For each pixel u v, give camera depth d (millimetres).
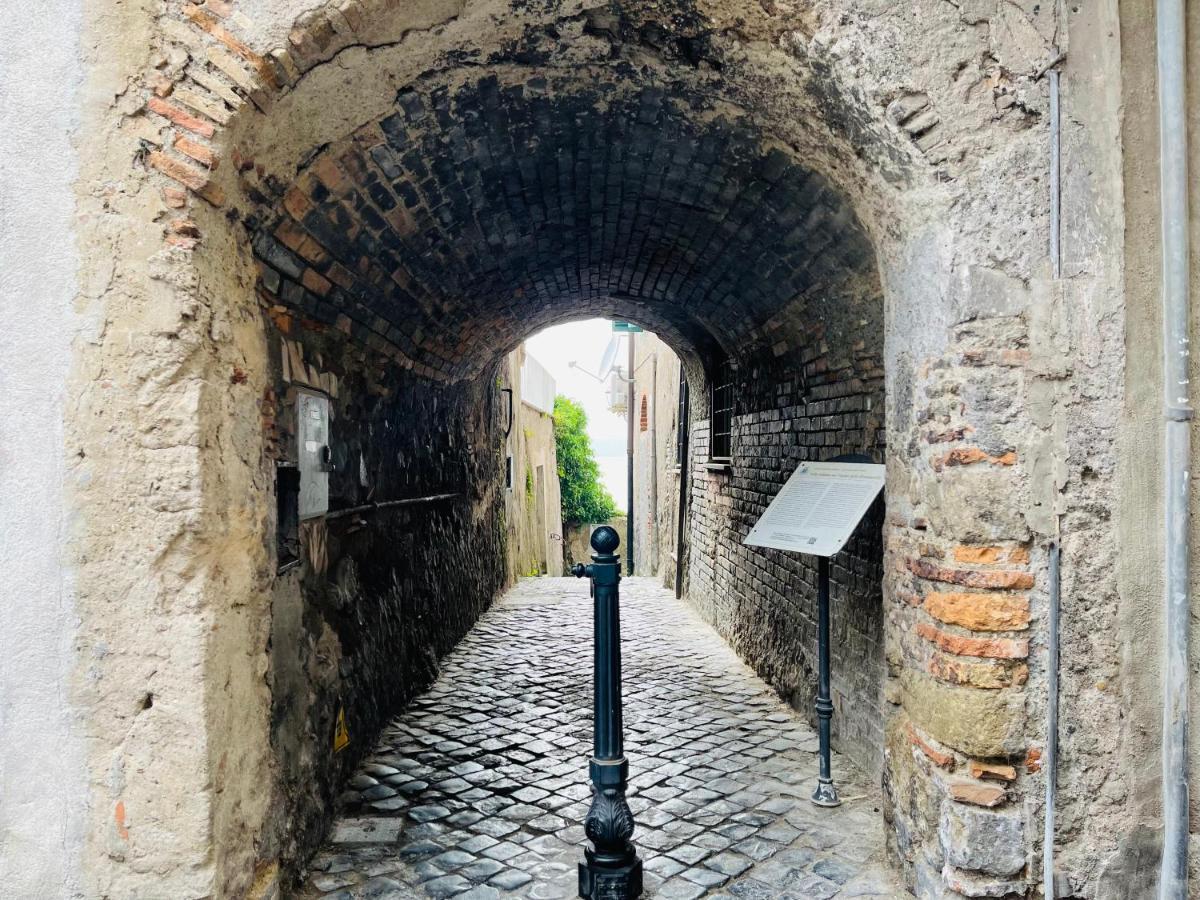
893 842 3061
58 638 2318
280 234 2898
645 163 3793
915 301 2842
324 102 2623
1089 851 2576
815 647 4770
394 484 4965
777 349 5352
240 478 2615
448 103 3006
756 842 3322
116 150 2332
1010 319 2582
